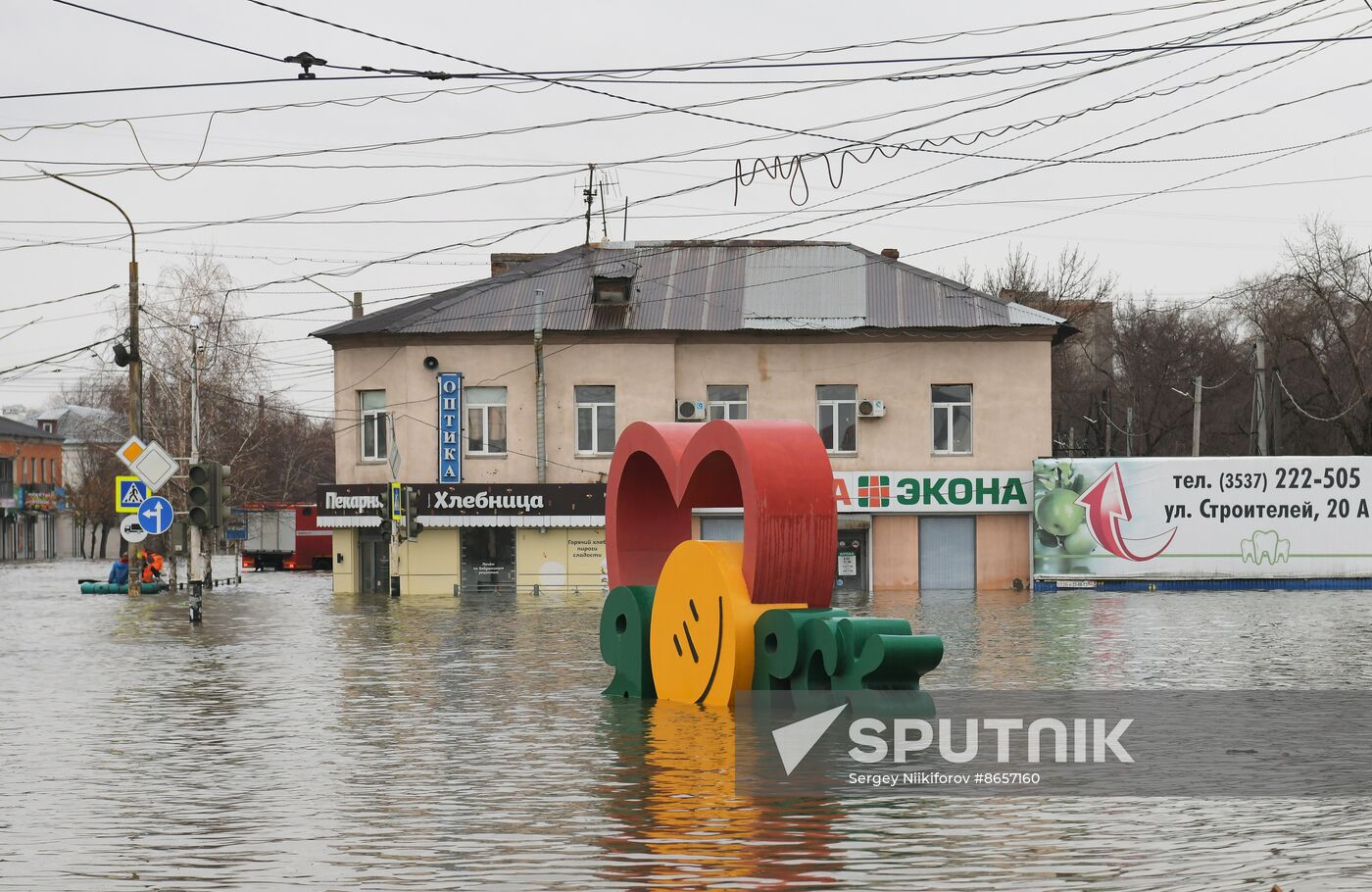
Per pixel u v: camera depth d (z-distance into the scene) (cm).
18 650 2712
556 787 1264
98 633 3134
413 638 2936
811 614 1738
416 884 927
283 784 1288
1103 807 1169
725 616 1766
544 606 4088
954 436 4891
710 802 1194
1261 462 4850
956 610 3762
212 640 2925
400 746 1508
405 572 4903
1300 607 3884
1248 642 2719
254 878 946
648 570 2044
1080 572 4822
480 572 4912
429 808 1176
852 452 4872
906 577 4872
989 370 4859
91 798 1228
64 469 13162
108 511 11562
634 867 966
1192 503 4847
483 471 4925
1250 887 908
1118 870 953
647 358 4888
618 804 1188
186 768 1374
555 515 4822
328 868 970
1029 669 2208
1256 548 4856
